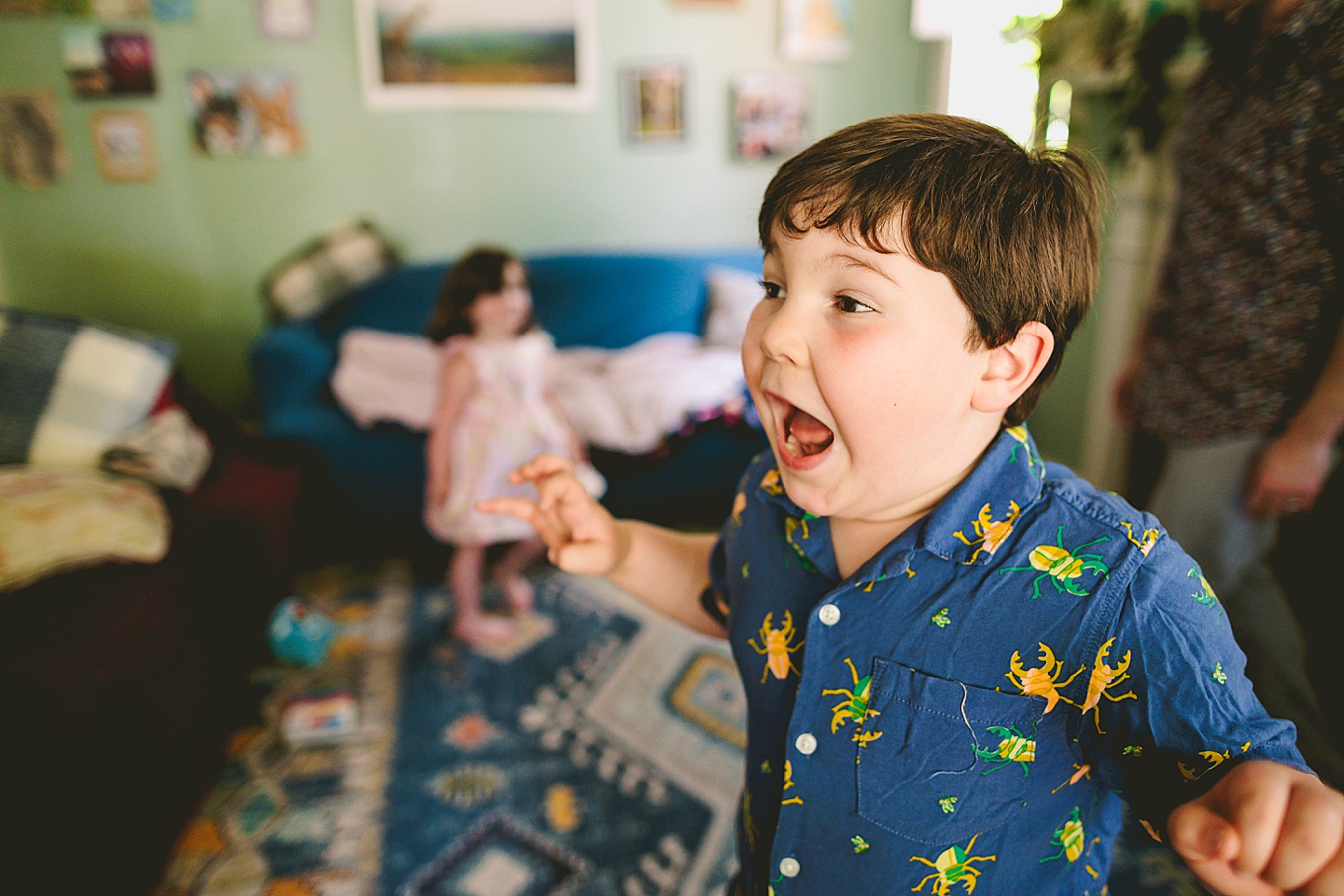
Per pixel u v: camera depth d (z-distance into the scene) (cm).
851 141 49
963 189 47
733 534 67
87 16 305
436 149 341
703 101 348
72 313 334
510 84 336
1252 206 120
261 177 333
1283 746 44
